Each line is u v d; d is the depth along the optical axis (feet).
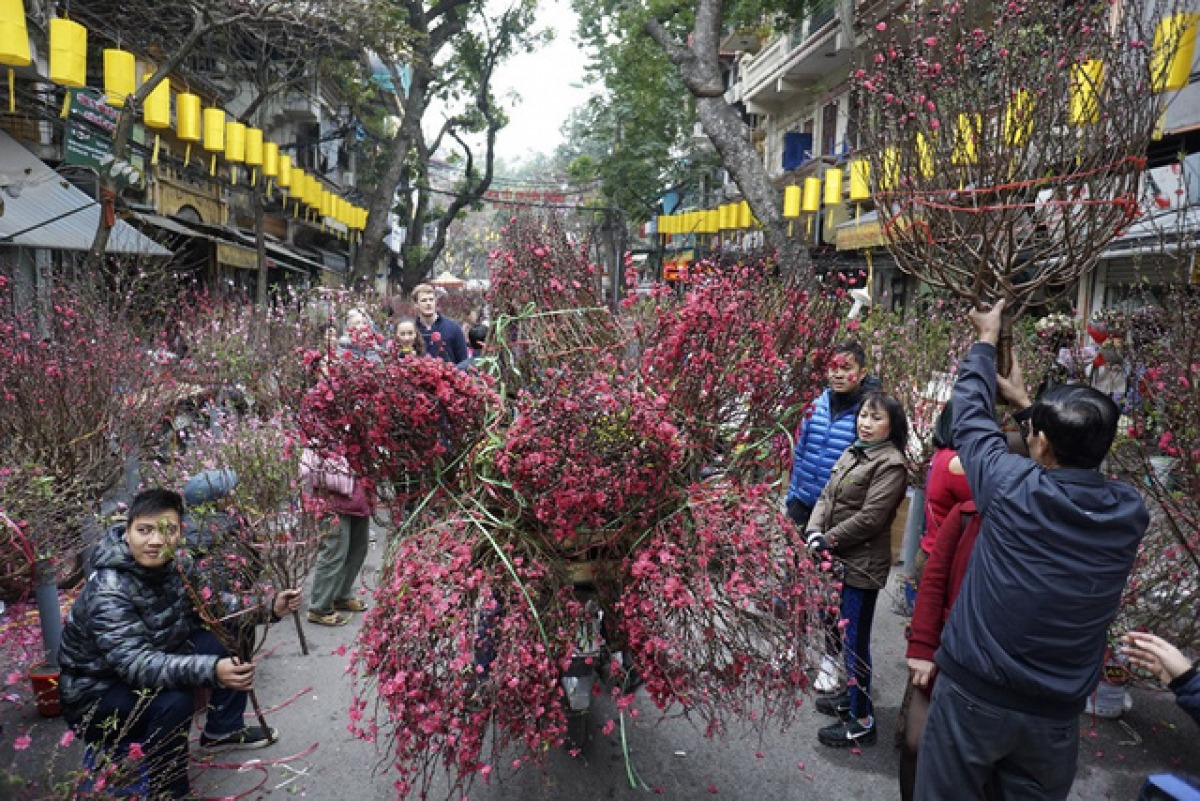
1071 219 7.98
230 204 57.77
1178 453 10.66
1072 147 7.97
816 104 68.23
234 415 16.51
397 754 8.13
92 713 8.38
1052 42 8.18
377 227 64.28
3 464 11.82
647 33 39.70
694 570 8.18
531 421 8.10
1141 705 13.01
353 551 15.40
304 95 66.13
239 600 10.11
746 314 9.48
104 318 16.72
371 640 7.98
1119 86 8.12
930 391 18.45
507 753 11.16
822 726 12.11
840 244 43.06
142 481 15.25
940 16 8.97
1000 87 8.16
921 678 9.00
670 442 7.93
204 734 11.00
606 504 8.00
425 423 8.49
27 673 11.64
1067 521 6.73
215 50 48.32
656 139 83.61
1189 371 10.36
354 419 8.45
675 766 10.96
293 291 31.60
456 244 128.57
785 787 10.57
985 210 7.82
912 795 9.00
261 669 13.43
